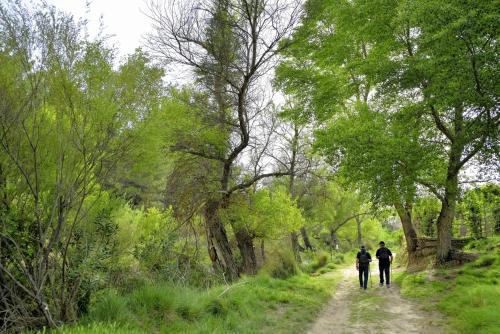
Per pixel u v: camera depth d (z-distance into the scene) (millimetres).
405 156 11852
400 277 15188
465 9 9164
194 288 9797
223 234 15594
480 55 9164
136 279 8406
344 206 32656
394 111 14172
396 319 8672
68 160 5523
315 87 16750
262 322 8234
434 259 14984
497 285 9992
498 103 9891
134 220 8711
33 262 5367
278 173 15883
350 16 14430
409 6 10469
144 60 6355
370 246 44875
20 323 5113
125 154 6172
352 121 14719
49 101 5496
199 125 13992
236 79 14188
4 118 5121
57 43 5496
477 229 18641
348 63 15914
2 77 5145
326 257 27812
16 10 5266
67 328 5055
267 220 15805
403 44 13328
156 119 6332
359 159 12305
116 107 5770
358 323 8555
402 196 12391
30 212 5562
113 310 6090
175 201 14219
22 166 5395
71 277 5629
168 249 9461
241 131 14969
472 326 6992
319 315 9555
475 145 11523
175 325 6574
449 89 10148
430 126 13664
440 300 9961
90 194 6238
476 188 13914
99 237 6328
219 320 7422
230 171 16297
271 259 17328
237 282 12039
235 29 13203
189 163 14922
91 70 5648
